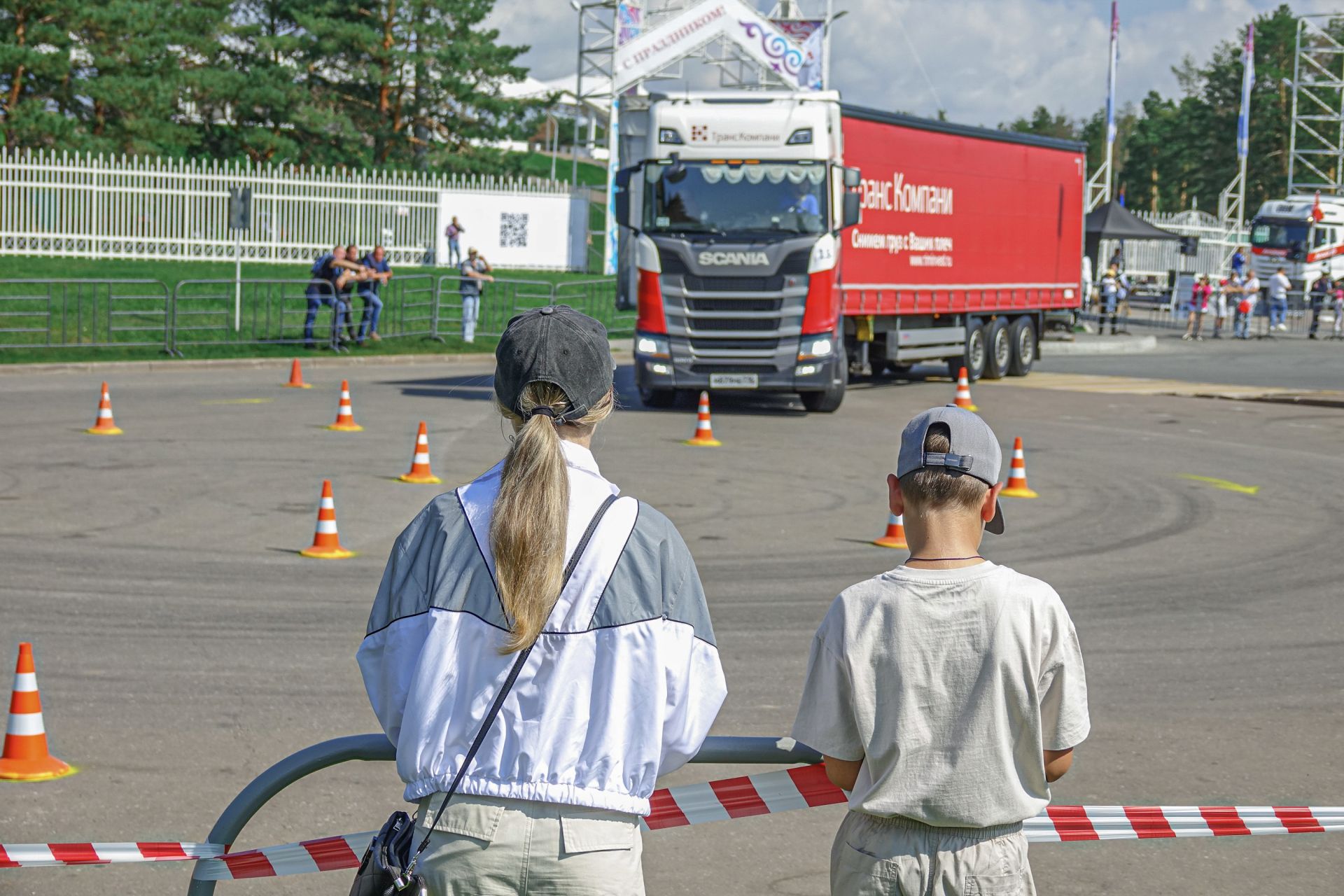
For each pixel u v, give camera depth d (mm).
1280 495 18375
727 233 24938
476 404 26062
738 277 24844
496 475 3289
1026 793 3473
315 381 29422
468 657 3152
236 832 3963
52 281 31453
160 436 20391
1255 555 14398
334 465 18359
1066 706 3473
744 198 25031
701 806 3959
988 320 34531
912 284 30453
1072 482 19016
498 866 3082
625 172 25453
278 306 38000
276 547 13516
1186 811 4387
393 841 3184
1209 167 125438
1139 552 14430
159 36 62156
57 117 56000
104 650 9914
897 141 29531
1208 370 38875
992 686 3422
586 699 3141
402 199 54500
